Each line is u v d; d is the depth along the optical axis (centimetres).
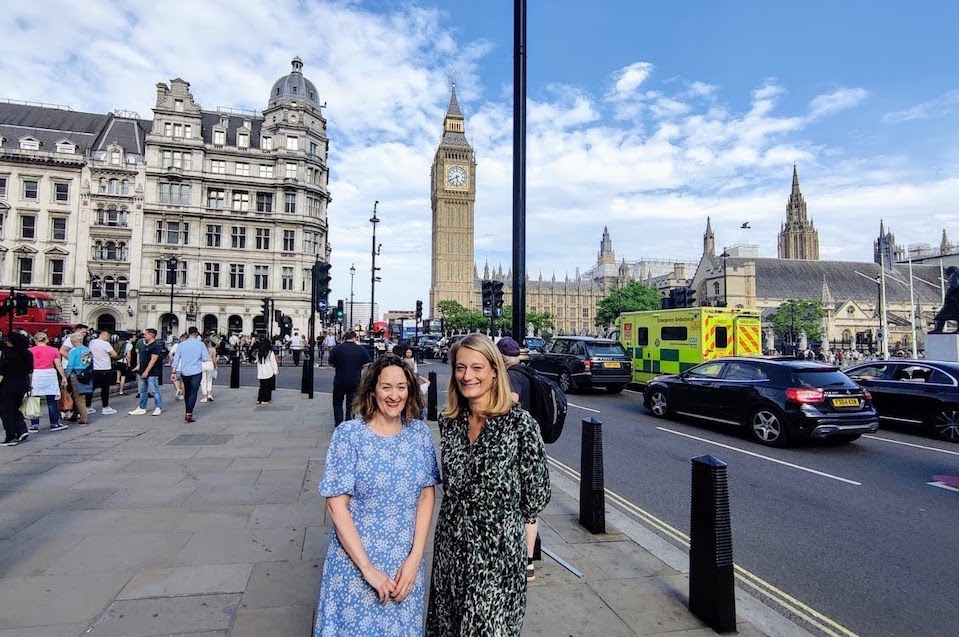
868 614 392
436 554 244
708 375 1156
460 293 13250
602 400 1617
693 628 347
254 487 639
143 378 1227
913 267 9619
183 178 4853
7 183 4612
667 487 717
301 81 5419
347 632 228
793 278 9138
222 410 1309
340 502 235
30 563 420
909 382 1141
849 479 767
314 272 1650
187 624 334
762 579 449
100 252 4769
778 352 5509
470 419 251
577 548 480
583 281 18100
